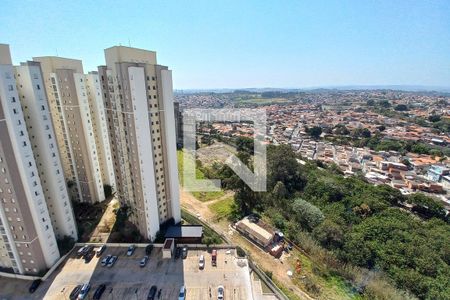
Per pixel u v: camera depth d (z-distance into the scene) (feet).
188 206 245.65
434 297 153.89
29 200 146.00
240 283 152.87
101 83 176.96
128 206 199.62
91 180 229.25
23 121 140.05
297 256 187.11
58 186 170.60
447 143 487.61
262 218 229.66
